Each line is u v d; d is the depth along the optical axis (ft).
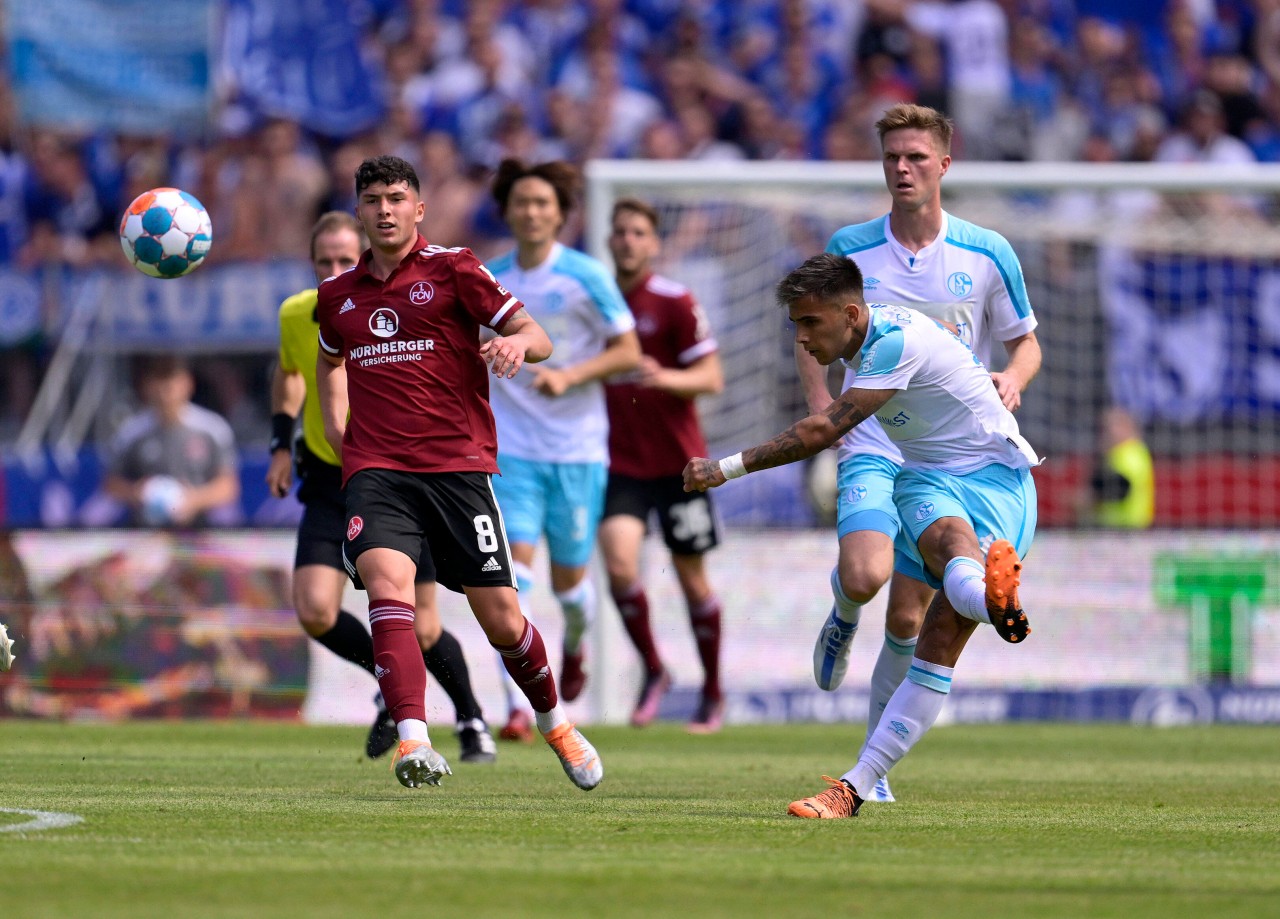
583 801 65.62
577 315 105.91
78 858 45.27
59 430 173.06
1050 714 143.13
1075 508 164.25
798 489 153.79
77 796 64.44
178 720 131.75
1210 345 177.58
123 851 46.93
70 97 192.95
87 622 132.05
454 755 94.63
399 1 211.00
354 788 70.28
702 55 211.82
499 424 105.19
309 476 86.12
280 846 48.60
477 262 62.13
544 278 106.22
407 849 48.34
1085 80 212.84
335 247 83.51
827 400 71.92
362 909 37.55
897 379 59.88
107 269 174.60
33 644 131.44
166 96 193.98
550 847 49.37
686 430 117.08
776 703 141.08
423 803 63.46
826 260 60.39
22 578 131.75
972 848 50.96
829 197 154.10
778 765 90.17
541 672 64.34
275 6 200.44
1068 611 144.05
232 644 132.46
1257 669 143.54
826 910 38.40
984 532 61.41
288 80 200.64
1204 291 177.37
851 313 60.29
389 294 62.03
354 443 62.64
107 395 173.99
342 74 201.77
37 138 197.06
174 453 158.61
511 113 204.95
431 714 131.95
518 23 211.82
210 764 85.25
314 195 196.54
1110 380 169.78
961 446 62.18
